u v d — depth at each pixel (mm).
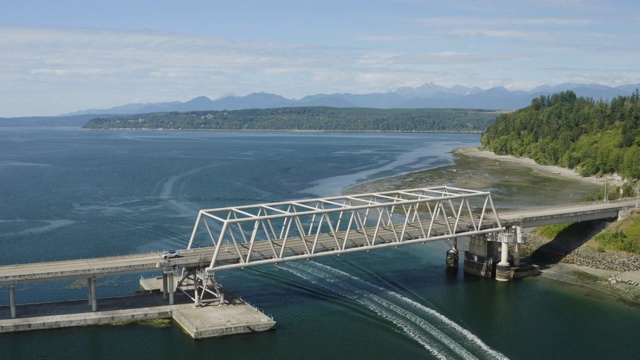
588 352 67625
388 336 71188
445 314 78375
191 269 77188
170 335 69750
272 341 69188
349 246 86000
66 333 69688
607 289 88125
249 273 94188
